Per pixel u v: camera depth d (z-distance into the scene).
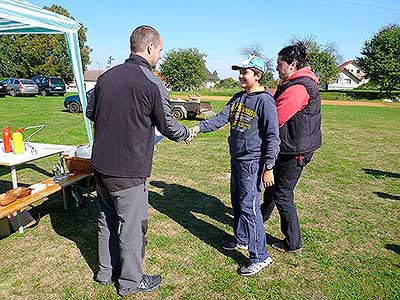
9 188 4.92
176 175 5.79
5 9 3.71
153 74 2.33
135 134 2.27
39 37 42.25
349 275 2.93
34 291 2.64
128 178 2.32
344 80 63.03
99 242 2.68
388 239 3.62
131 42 2.36
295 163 2.96
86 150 4.00
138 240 2.52
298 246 3.22
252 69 2.72
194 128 3.06
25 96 25.05
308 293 2.68
